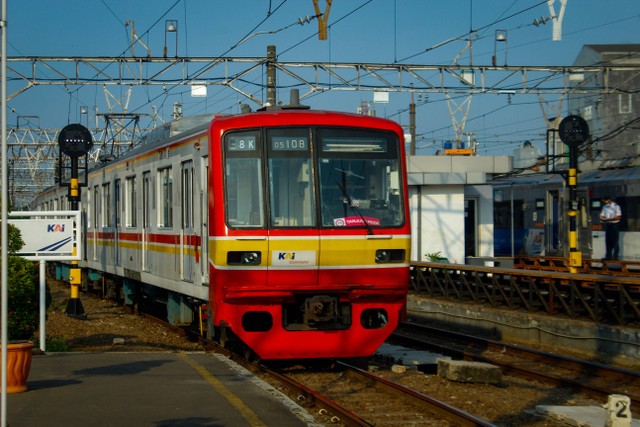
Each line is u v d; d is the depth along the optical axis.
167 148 14.28
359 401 9.41
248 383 9.38
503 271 16.45
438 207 27.38
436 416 8.61
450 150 31.94
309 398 9.24
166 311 19.38
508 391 10.38
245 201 10.73
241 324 10.76
